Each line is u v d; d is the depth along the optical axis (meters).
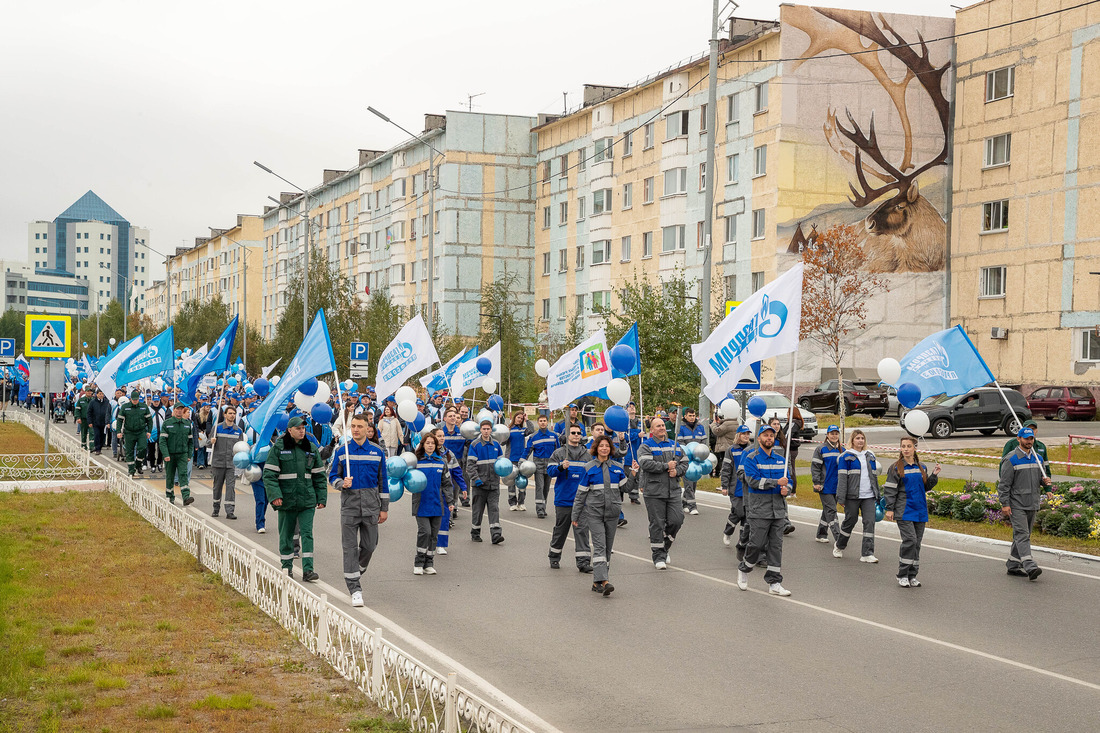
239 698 6.86
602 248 56.16
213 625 9.04
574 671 7.95
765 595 11.07
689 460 13.97
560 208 60.66
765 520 11.14
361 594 10.45
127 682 7.34
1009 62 44.03
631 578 12.03
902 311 46.12
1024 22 43.31
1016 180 43.75
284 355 47.34
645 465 12.65
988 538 14.68
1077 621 9.84
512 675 7.83
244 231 103.88
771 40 44.84
